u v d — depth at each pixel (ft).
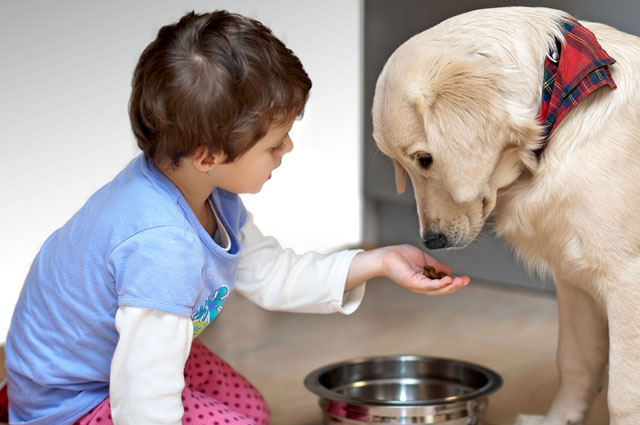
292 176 10.24
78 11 8.12
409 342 7.68
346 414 5.39
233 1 9.52
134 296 4.11
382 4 9.48
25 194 7.86
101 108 8.46
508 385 6.55
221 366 5.49
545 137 4.61
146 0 8.75
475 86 4.51
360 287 5.15
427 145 4.69
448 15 8.82
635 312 4.60
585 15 7.72
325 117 10.48
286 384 6.73
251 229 5.32
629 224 4.53
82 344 4.42
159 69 4.10
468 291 9.25
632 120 4.55
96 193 4.67
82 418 4.53
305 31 10.12
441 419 5.26
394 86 4.71
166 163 4.32
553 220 4.73
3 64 7.54
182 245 4.19
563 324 5.44
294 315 8.64
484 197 4.79
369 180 10.26
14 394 4.72
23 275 7.91
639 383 4.63
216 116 4.04
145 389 4.13
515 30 4.67
